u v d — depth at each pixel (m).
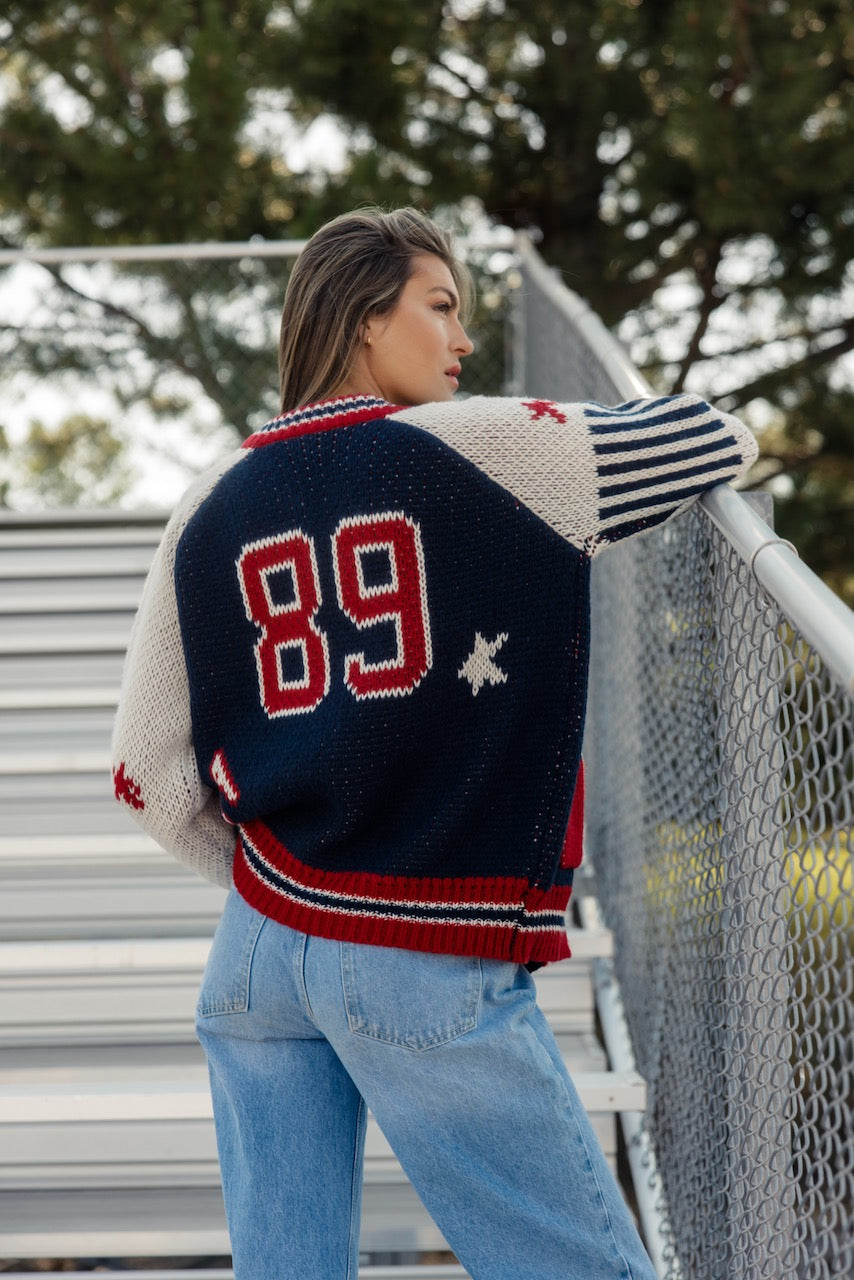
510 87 7.96
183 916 2.80
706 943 1.84
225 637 1.46
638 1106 2.13
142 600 1.55
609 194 8.12
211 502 1.46
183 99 6.98
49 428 5.30
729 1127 1.68
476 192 7.88
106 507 4.84
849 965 1.19
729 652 1.66
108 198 6.89
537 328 4.77
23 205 7.23
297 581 1.40
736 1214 1.65
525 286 5.27
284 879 1.40
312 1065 1.45
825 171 6.59
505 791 1.34
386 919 1.34
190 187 6.75
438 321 1.54
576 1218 1.34
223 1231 2.22
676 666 2.04
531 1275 1.34
